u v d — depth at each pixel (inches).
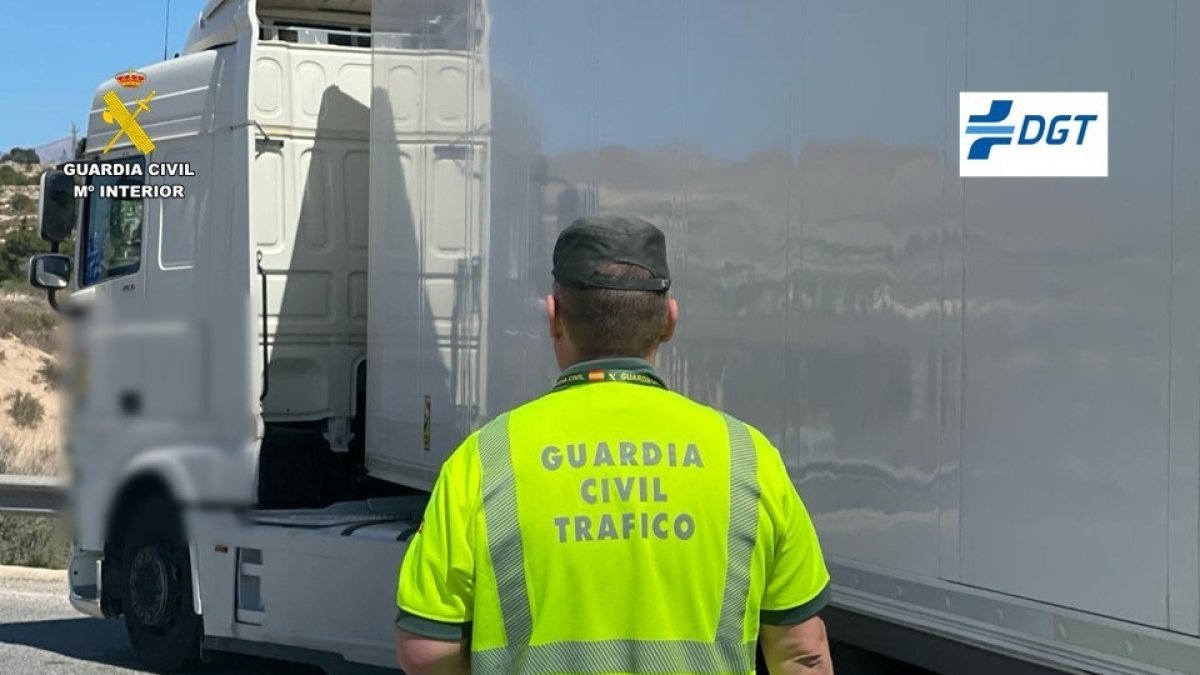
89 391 317.4
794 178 159.9
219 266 297.1
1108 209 119.1
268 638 281.9
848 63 151.7
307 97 298.8
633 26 189.9
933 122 139.5
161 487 306.0
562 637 90.8
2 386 1122.7
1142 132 116.0
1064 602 122.6
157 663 310.2
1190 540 110.3
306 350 297.7
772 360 163.8
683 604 91.1
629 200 191.0
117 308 316.8
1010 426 129.2
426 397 256.7
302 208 297.7
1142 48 116.0
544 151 213.2
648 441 93.5
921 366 140.9
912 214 142.3
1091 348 120.5
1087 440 120.6
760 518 93.4
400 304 268.7
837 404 153.2
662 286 97.6
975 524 133.5
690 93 178.4
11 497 433.4
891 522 145.3
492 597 92.0
